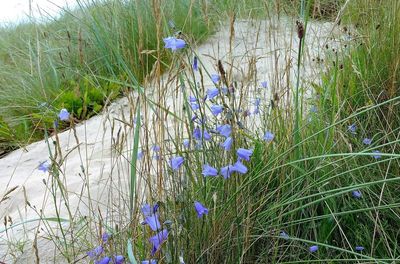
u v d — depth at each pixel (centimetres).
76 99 124
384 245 53
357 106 74
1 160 109
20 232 67
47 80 138
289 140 59
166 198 48
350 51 85
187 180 50
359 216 58
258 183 56
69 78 136
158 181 50
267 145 58
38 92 134
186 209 47
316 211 58
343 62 82
